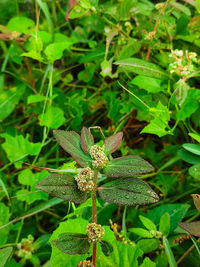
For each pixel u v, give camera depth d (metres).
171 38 0.24
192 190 0.22
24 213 0.20
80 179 0.12
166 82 0.22
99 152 0.13
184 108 0.20
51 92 0.25
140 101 0.22
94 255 0.13
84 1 0.23
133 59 0.21
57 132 0.13
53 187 0.12
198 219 0.21
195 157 0.19
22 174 0.22
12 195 0.23
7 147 0.24
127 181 0.13
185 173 0.24
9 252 0.14
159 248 0.18
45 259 0.19
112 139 0.14
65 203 0.22
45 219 0.23
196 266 0.19
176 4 0.22
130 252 0.15
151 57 0.25
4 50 0.32
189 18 0.25
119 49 0.25
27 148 0.24
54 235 0.15
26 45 0.25
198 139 0.18
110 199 0.12
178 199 0.23
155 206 0.22
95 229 0.12
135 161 0.13
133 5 0.24
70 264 0.15
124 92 0.25
